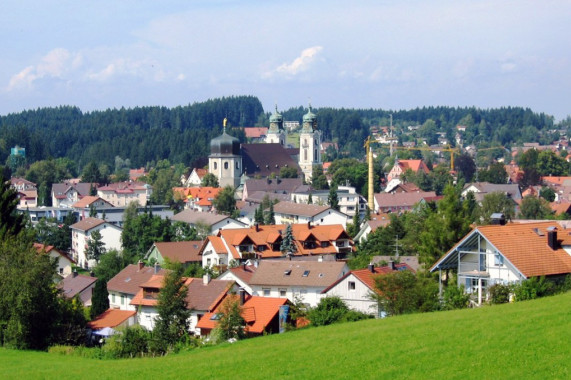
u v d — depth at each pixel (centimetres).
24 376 7794
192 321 12344
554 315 7088
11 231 13662
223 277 14800
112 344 10162
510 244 9106
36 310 10650
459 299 8981
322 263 14238
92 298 14375
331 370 6450
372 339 7238
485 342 6556
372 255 17588
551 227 9344
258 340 8350
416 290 9531
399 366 6288
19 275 10631
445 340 6781
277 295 14038
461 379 5816
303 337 7975
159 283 13212
